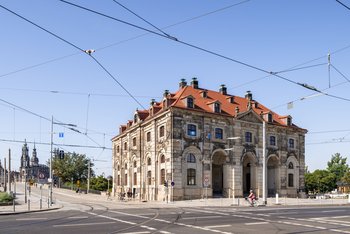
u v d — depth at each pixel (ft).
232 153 196.85
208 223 75.56
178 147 179.42
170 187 175.94
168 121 181.88
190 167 182.91
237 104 217.97
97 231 61.57
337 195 268.21
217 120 194.29
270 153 213.46
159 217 88.94
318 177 360.69
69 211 111.34
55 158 382.63
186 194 179.52
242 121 202.90
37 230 63.00
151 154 197.57
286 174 220.23
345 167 396.37
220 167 209.97
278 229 66.39
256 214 99.76
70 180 388.57
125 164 238.27
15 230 63.00
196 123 187.11
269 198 198.70
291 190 221.46
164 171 184.14
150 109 204.85
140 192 205.57
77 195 259.39
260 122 210.59
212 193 189.37
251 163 207.92
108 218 85.92
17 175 570.05
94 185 352.28
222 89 225.97
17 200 179.52
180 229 65.10
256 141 207.72
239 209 121.90
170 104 190.19
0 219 84.58
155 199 189.26
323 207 136.05
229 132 197.77
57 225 70.79
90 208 125.18
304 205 150.41
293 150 226.99
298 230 65.05
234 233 60.75
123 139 244.22
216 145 192.03
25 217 89.76
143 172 206.49
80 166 388.16
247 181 219.00
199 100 200.95
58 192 291.17
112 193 257.55
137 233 59.41
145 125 208.13
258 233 60.85
